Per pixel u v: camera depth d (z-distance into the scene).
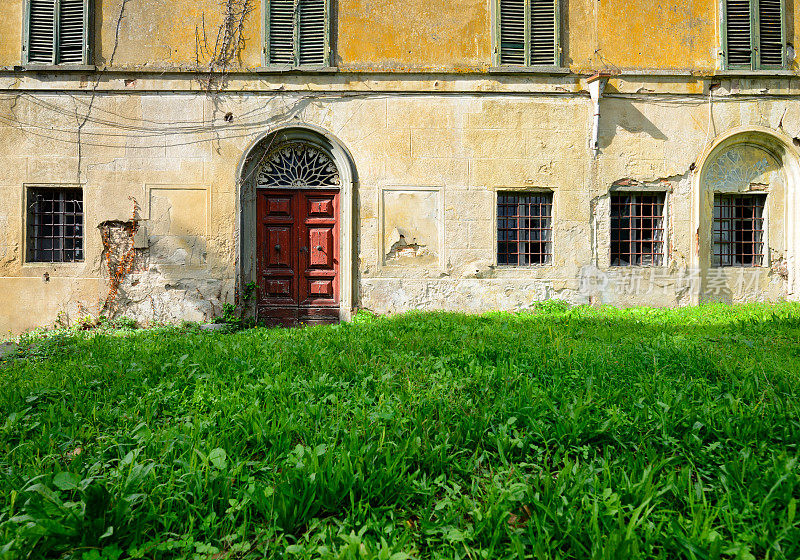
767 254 9.51
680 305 9.23
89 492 1.74
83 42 8.70
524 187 9.08
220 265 8.80
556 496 1.87
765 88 9.28
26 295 8.62
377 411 2.79
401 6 9.02
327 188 9.05
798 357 4.29
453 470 2.25
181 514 1.85
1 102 8.63
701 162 9.23
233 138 8.84
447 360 4.02
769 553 1.59
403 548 1.66
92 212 8.71
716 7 9.28
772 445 2.32
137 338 6.26
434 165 9.01
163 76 8.76
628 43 9.20
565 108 9.11
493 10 9.05
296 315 9.02
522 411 2.72
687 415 2.57
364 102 8.95
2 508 1.89
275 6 8.88
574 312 8.13
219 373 3.86
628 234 9.42
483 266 9.05
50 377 3.81
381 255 8.96
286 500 1.84
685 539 1.61
